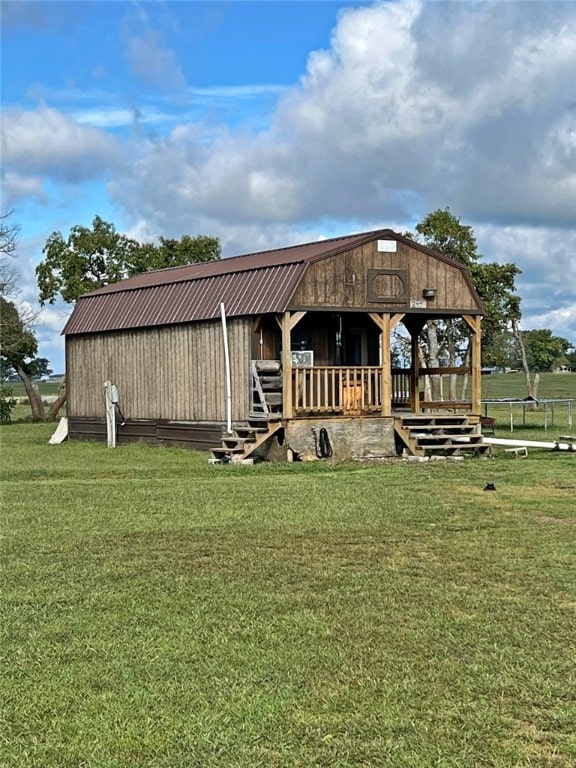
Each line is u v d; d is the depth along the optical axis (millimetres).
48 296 47125
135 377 27047
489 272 35031
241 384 22969
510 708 6406
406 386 27641
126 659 7328
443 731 6070
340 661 7270
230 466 20312
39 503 14586
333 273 21875
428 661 7270
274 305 21547
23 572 9984
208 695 6633
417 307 22859
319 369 21547
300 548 11141
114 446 26469
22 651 7523
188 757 5770
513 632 7945
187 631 7973
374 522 12812
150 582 9539
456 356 38562
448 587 9328
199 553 10891
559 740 5953
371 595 9031
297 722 6211
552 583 9492
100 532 12180
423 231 35094
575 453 22656
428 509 13859
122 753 5832
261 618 8320
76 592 9172
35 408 50062
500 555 10758
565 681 6867
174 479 17906
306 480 17375
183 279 25859
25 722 6270
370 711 6363
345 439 21734
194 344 24641
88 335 28969
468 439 22656
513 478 17375
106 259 47000
